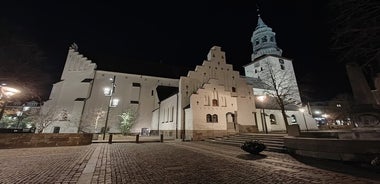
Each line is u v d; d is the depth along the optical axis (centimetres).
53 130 3303
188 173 738
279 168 816
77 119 3306
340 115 4888
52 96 3716
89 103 3528
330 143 931
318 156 994
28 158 1053
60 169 799
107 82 3831
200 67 3034
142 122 3831
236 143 1875
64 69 4047
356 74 1127
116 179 656
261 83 4247
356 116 1072
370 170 737
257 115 3181
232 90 3031
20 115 3453
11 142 1489
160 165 890
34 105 3934
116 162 959
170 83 4441
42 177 674
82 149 1476
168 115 3195
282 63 4600
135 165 889
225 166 866
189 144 1959
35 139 1595
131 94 3878
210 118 2608
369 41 945
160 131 3466
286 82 4234
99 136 3059
